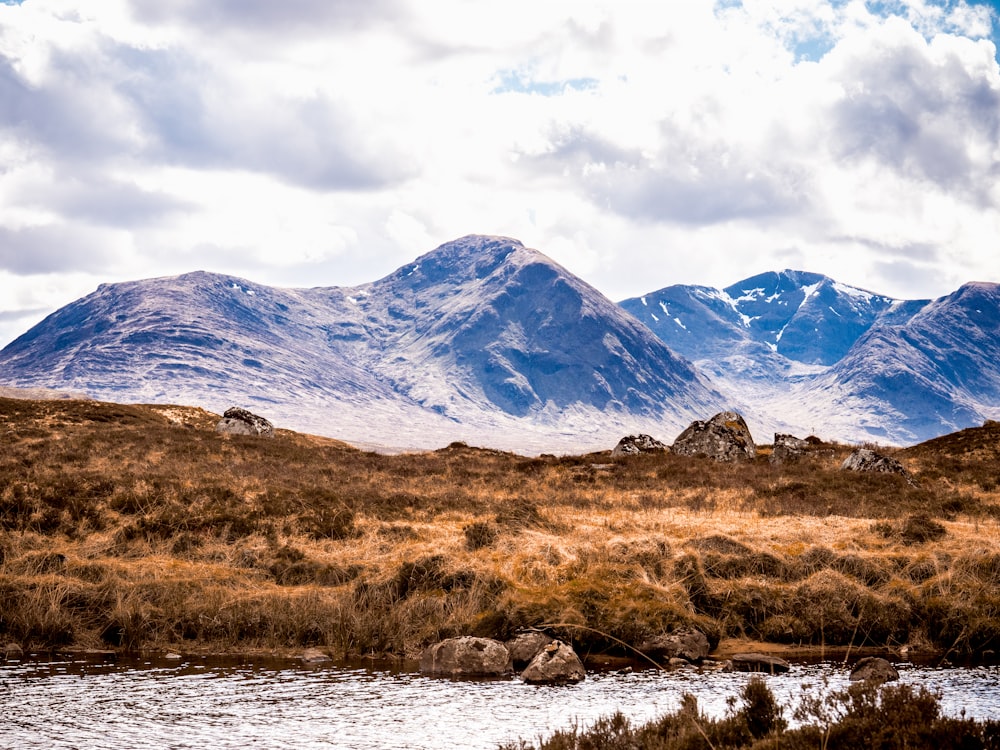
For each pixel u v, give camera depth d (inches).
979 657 1208.8
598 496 2298.2
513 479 2593.5
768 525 1833.2
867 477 2409.0
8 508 1731.1
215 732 874.1
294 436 3681.1
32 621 1254.9
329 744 837.2
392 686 1051.9
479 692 1024.2
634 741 706.8
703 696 1001.5
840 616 1304.1
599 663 1178.6
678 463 2815.0
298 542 1694.1
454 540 1672.0
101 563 1471.5
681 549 1502.2
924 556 1487.5
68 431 2842.0
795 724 826.2
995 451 2918.3
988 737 607.8
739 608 1355.8
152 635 1266.0
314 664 1167.6
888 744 619.8
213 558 1611.7
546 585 1365.7
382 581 1427.2
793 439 3016.7
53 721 906.7
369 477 2484.0
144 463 2285.9
